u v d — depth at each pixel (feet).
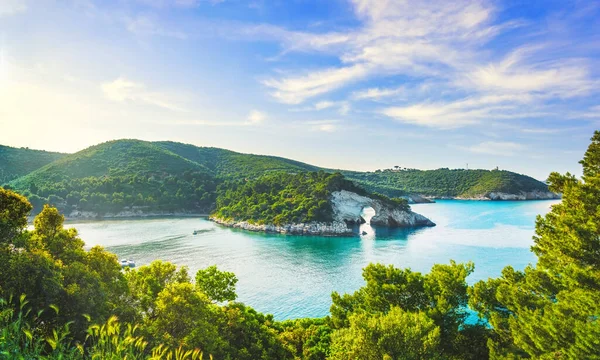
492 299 88.69
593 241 67.15
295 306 178.50
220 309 103.45
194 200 639.76
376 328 73.00
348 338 75.92
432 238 374.63
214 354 79.30
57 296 63.67
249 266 255.09
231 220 487.61
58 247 82.43
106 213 554.05
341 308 108.47
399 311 81.82
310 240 371.56
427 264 261.85
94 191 582.35
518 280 88.02
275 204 471.21
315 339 108.78
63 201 547.08
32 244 77.77
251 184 560.61
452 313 91.40
